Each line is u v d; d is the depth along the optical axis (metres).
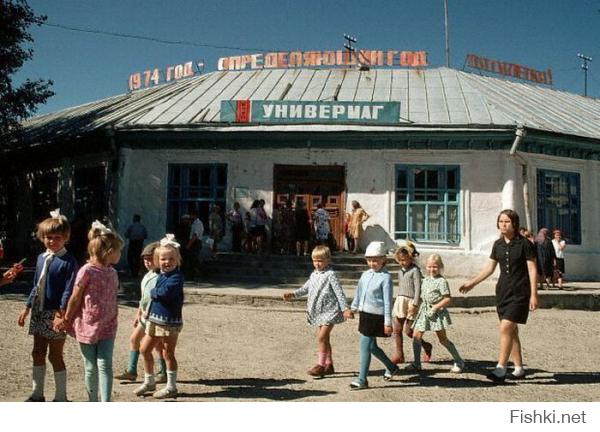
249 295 10.89
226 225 15.78
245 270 13.94
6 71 15.67
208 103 17.45
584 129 16.64
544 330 9.27
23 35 15.79
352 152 15.45
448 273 14.77
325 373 6.01
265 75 20.11
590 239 16.28
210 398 4.96
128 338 7.70
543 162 15.64
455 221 15.09
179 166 16.27
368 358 5.47
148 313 4.99
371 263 5.54
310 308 6.05
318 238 14.73
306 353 7.09
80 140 16.75
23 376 5.59
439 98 16.88
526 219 14.99
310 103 15.40
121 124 15.94
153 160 16.23
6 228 21.75
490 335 8.66
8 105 16.05
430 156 15.20
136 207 16.12
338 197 15.66
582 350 7.71
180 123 15.66
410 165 15.32
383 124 15.02
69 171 18.36
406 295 6.52
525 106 17.42
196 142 15.87
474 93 17.08
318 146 15.44
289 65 21.02
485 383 5.73
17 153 19.91
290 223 15.27
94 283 4.24
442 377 6.00
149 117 16.41
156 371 5.92
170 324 4.89
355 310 5.63
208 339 7.79
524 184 15.14
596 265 16.00
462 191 14.98
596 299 12.08
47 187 19.77
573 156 16.11
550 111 17.86
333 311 5.98
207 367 6.20
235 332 8.34
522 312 5.69
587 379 6.01
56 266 4.53
